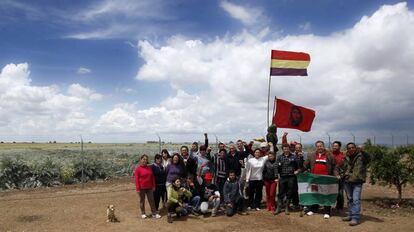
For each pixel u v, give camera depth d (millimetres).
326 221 11781
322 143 12555
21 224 11672
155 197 12602
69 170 21078
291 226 11336
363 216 12586
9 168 19500
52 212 13141
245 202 13656
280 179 12688
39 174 20203
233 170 12695
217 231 10906
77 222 11852
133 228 11148
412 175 14359
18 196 16547
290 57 15789
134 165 25516
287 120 15258
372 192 17781
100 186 19703
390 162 14523
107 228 11156
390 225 11523
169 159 13047
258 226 11336
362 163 11375
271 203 13031
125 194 16844
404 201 15398
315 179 12273
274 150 14172
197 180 12828
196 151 13656
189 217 12305
